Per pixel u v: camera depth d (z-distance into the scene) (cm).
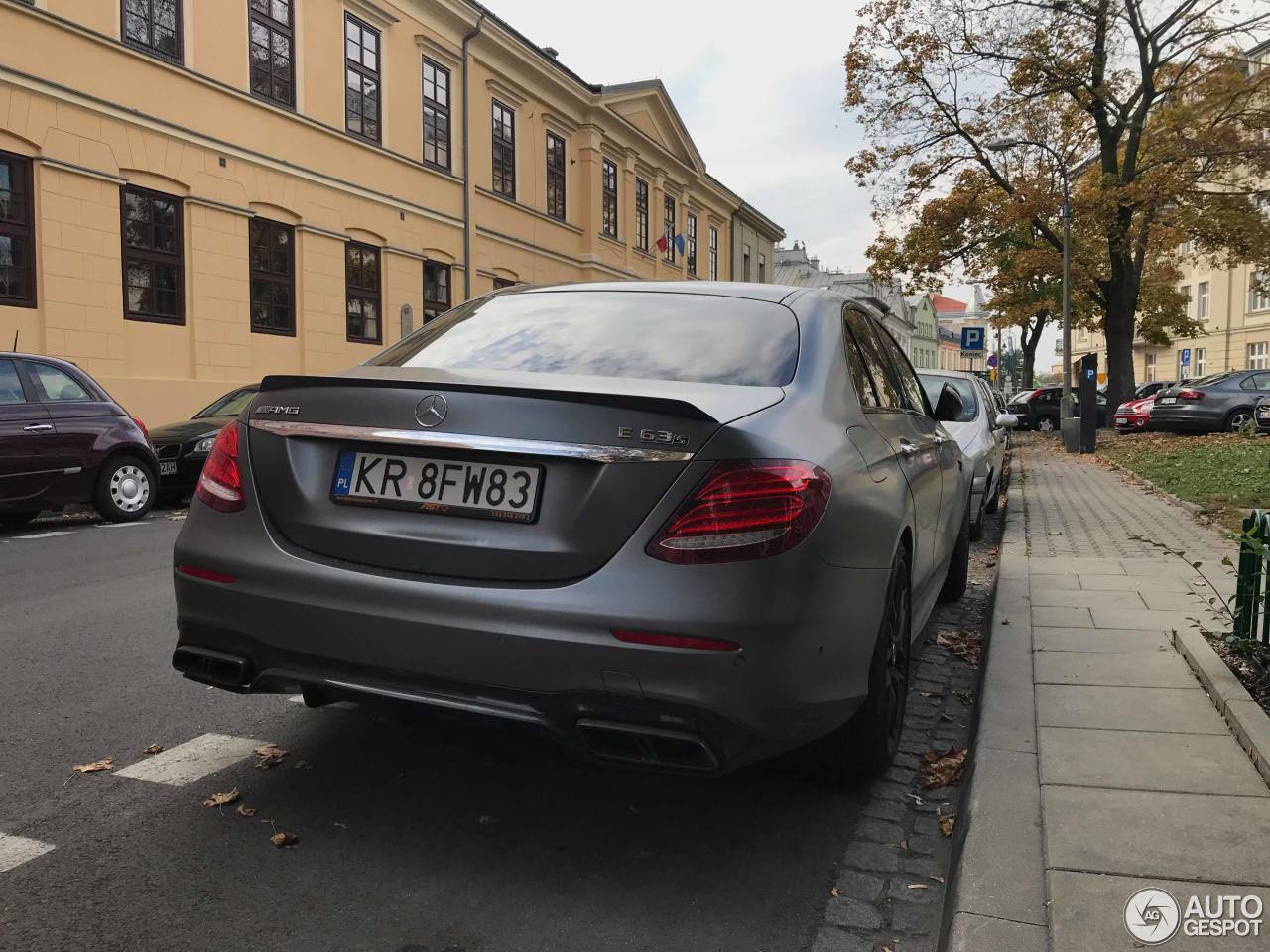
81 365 1396
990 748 321
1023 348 4572
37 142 1326
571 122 2761
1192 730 338
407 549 261
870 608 288
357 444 273
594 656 238
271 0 1722
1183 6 2391
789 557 244
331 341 1878
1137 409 2459
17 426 892
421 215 2128
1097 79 2456
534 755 351
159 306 1527
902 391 434
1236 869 241
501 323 346
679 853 281
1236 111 2472
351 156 1917
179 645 291
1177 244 2452
